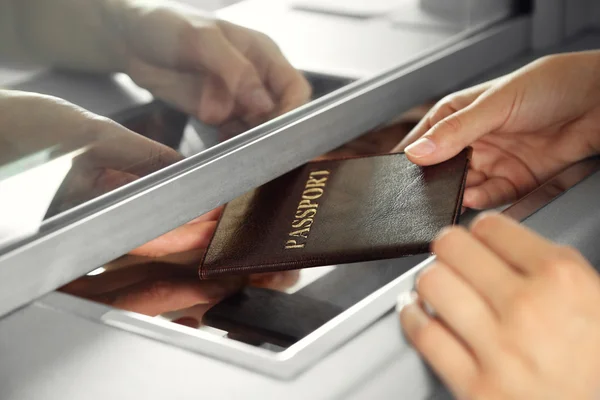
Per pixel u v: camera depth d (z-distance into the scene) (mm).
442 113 661
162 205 501
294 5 634
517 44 851
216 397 358
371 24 715
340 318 404
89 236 465
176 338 404
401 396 371
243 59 586
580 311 367
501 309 375
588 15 889
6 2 438
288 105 622
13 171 447
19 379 386
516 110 625
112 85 496
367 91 661
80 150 481
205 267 485
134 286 489
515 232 406
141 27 510
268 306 473
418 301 410
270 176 574
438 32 769
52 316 433
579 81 645
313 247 486
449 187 516
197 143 555
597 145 636
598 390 372
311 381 361
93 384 377
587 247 490
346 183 545
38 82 458
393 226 491
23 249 438
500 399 367
